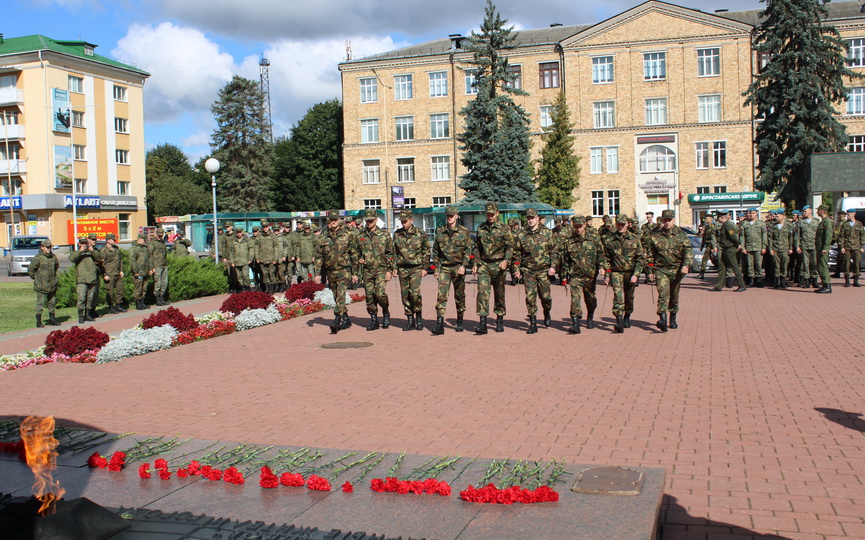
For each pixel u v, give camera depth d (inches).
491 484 183.5
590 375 361.4
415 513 173.8
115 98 2443.4
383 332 547.8
